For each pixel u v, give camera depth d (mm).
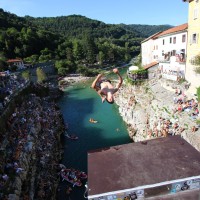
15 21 182375
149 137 40750
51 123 50781
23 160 29766
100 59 149000
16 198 23500
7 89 47406
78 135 51594
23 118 41062
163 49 67312
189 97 43281
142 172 13289
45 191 30406
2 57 108625
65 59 146125
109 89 8062
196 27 43000
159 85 55906
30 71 101250
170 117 39500
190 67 46188
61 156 42281
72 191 33344
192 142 31141
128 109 56625
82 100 81000
